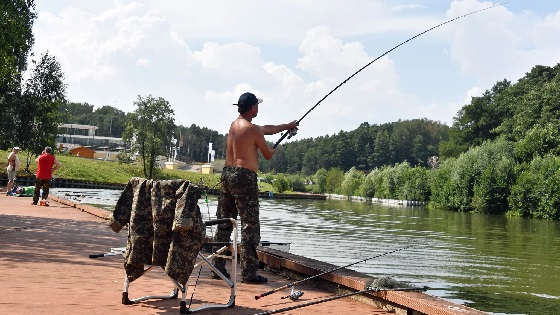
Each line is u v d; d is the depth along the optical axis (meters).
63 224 10.88
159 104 70.31
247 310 4.40
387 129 175.12
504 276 11.41
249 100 5.81
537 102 68.44
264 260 7.00
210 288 5.29
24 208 14.39
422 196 63.53
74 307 4.04
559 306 8.38
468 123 90.50
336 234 20.19
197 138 174.25
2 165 43.88
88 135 139.00
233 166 5.69
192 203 3.98
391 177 73.44
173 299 4.62
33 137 42.81
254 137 5.66
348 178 90.81
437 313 4.12
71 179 48.97
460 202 53.81
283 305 4.71
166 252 4.09
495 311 7.92
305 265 5.99
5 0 20.70
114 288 4.93
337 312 4.58
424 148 163.88
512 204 48.19
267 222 25.81
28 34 27.12
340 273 5.49
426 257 14.20
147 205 4.21
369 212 41.06
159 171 70.94
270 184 92.75
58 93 44.22
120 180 58.78
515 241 20.91
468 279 10.84
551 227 31.91
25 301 4.12
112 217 4.36
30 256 6.46
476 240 20.67
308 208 43.91
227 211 5.88
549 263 13.84
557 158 48.12
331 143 167.38
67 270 5.68
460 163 55.97
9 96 41.47
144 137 69.12
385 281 4.84
